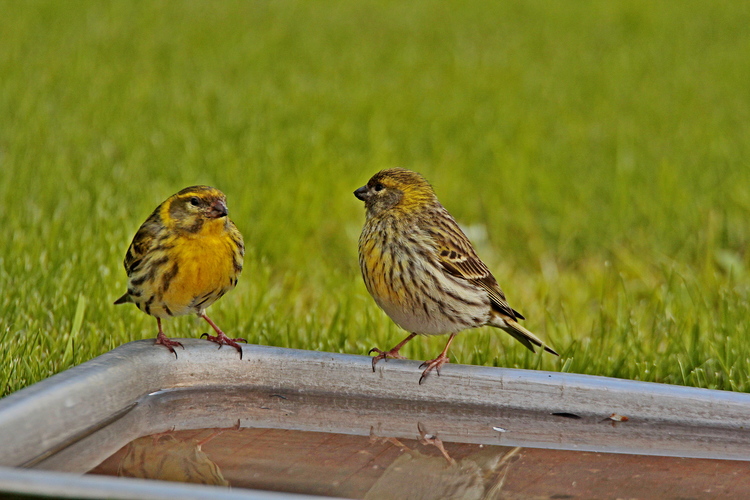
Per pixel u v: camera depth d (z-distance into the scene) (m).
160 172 16.23
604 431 7.29
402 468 6.35
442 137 20.61
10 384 8.15
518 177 17.47
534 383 7.45
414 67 29.59
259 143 18.70
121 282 10.88
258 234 13.52
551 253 14.34
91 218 13.02
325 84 26.02
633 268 13.20
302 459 6.45
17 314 9.66
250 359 7.70
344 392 7.70
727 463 6.62
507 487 6.12
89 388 6.47
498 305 8.86
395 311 8.66
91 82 24.08
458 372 7.57
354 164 18.03
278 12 39.12
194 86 24.59
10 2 35.94
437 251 8.44
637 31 37.44
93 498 4.40
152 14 35.91
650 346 10.05
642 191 16.81
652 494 6.02
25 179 14.89
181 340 7.66
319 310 11.16
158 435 6.77
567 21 39.88
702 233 14.44
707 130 21.89
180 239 7.82
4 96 21.62
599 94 26.36
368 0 44.31
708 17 40.31
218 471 6.17
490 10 42.62
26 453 5.86
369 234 8.67
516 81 27.92
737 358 9.41
